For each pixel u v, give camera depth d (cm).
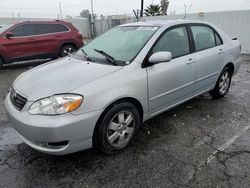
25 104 266
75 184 254
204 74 422
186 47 389
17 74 754
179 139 342
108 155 303
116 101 289
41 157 300
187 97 402
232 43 496
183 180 259
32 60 934
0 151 315
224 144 329
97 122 277
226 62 471
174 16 1600
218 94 488
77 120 255
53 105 252
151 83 323
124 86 291
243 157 299
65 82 277
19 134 282
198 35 418
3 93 555
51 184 254
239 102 486
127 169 277
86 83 271
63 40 919
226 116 419
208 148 319
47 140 251
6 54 808
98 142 288
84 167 280
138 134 355
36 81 295
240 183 254
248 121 401
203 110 443
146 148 319
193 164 286
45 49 883
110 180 260
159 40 346
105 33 420
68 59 373
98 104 268
